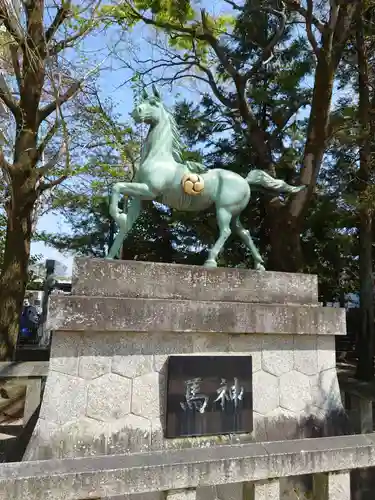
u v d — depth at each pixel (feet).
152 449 12.78
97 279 13.39
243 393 14.21
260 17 39.01
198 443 13.35
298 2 31.27
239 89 36.52
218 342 14.40
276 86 42.11
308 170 32.60
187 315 13.70
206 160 43.70
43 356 35.81
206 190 16.31
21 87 29.53
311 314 15.67
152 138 16.15
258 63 36.50
